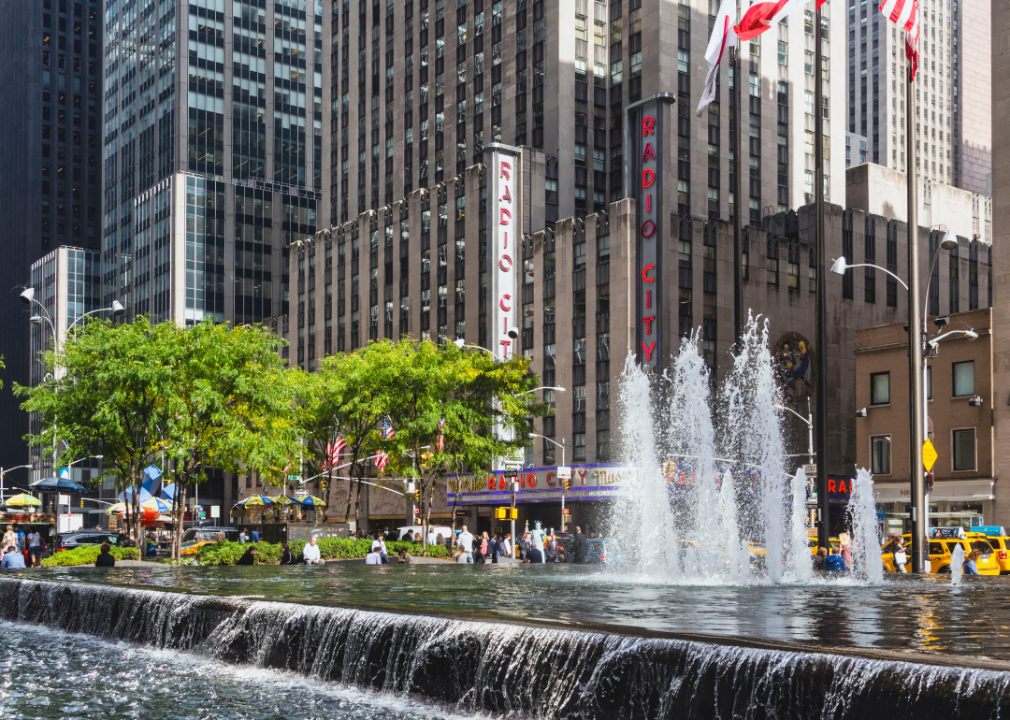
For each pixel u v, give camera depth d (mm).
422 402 50219
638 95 84938
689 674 9102
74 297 153125
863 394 62188
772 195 88812
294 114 143250
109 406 39438
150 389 39906
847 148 182625
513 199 83625
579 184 86500
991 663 7715
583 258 78438
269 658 14297
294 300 112750
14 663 15062
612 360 75188
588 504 72688
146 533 57594
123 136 149875
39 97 186875
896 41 188750
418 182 101062
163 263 133000
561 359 79438
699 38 85500
